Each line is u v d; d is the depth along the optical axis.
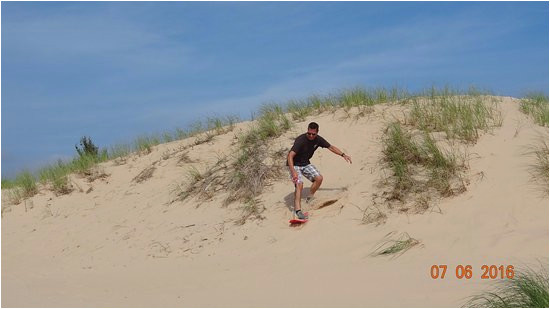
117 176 14.70
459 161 10.77
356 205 10.47
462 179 10.28
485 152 10.87
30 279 9.97
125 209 13.04
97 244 11.78
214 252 10.30
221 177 12.76
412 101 13.62
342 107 14.26
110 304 7.74
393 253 8.73
